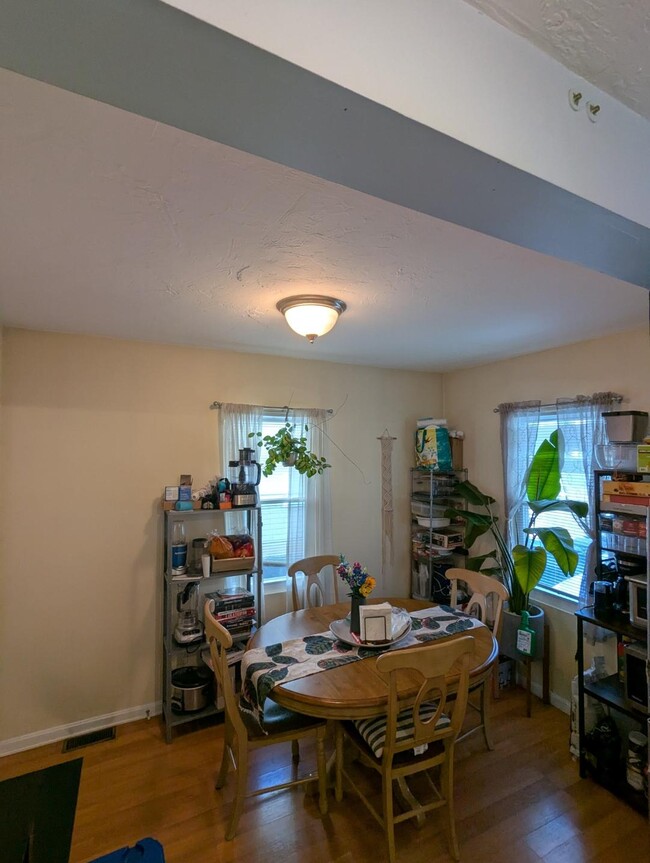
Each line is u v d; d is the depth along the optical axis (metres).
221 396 3.15
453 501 3.83
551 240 1.00
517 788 2.25
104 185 1.15
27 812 2.10
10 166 1.06
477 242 1.47
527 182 0.77
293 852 1.88
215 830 1.99
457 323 2.44
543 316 2.30
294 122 0.62
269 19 0.52
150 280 1.80
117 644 2.79
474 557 3.53
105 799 2.17
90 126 0.93
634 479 2.23
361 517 3.69
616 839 1.95
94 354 2.77
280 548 3.35
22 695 2.55
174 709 2.71
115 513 2.80
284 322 2.42
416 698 1.78
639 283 1.25
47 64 0.52
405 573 3.90
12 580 2.53
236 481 2.98
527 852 1.88
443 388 4.07
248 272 1.72
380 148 0.68
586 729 2.39
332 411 3.57
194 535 3.01
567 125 0.81
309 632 2.43
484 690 2.52
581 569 2.90
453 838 1.85
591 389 2.80
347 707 1.76
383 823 1.81
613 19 0.72
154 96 0.57
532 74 0.77
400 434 3.90
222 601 2.82
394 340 2.84
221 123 0.63
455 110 0.67
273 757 2.47
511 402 3.37
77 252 1.54
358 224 1.35
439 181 0.77
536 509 2.86
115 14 0.45
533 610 3.04
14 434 2.55
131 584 2.84
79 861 1.85
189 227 1.37
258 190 1.17
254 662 2.09
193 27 0.47
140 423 2.89
